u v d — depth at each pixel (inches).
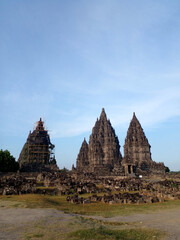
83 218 771.4
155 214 912.9
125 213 941.2
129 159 4033.0
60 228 604.1
